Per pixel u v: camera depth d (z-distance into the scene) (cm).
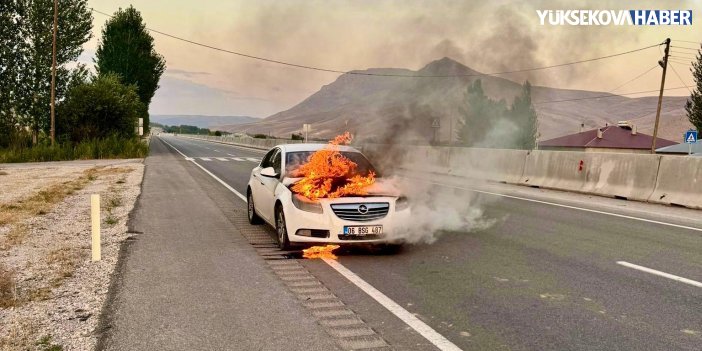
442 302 494
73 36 3450
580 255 692
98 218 652
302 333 413
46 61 3394
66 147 3023
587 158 1473
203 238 802
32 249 721
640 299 505
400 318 450
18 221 933
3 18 3262
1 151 2942
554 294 520
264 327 426
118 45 5094
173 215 1022
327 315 457
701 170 1147
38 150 2838
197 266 628
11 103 3350
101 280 566
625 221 976
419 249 728
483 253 703
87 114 3459
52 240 783
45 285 547
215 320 443
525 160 1719
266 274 594
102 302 491
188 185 1579
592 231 871
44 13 3341
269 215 799
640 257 682
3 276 556
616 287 545
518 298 507
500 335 411
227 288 538
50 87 3425
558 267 629
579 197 1366
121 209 1095
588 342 397
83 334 412
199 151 4450
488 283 559
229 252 706
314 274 595
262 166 938
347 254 696
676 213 1079
